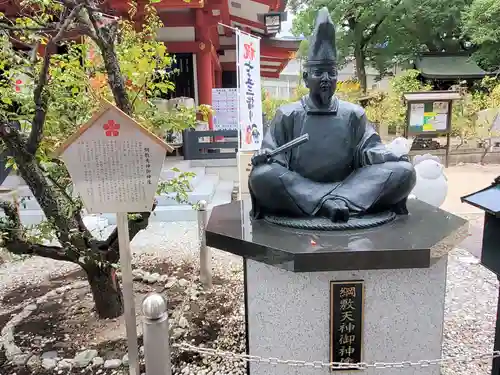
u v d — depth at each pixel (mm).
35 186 3643
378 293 2871
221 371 3355
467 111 14484
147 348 2119
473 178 11141
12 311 4445
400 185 3252
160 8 9203
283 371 3043
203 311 4293
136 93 4082
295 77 34062
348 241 2854
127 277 2846
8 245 3793
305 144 3391
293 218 3281
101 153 2680
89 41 4176
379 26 18797
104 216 7293
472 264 5500
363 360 2971
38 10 4457
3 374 3348
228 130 10391
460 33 18328
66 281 5230
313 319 2920
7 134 3422
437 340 2994
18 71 3719
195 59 10891
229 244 3027
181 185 4422
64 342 3738
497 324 2826
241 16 13117
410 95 12734
